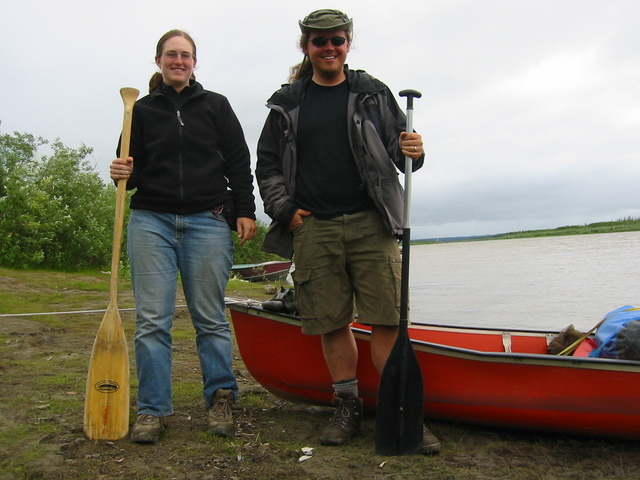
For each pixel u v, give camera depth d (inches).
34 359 186.2
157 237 113.9
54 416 124.5
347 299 117.6
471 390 121.7
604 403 114.3
